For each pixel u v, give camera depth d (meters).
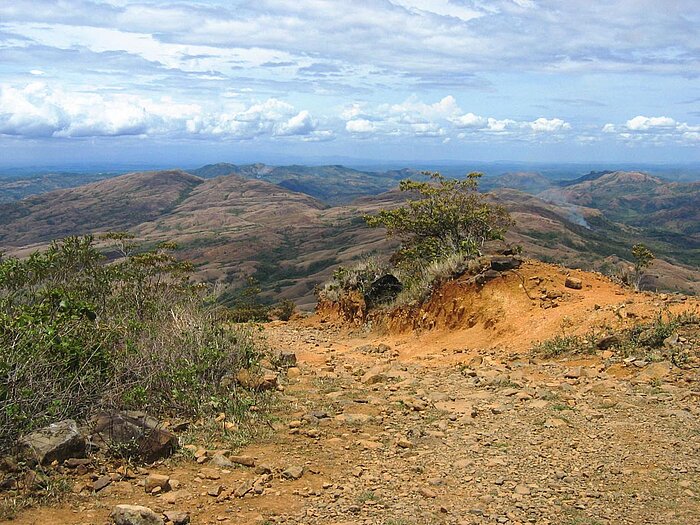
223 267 136.75
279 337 16.70
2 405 5.19
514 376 9.11
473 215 19.88
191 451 5.63
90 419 5.68
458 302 14.53
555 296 12.96
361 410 7.57
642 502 4.69
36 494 4.41
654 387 8.02
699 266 145.88
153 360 7.28
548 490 4.97
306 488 4.97
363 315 17.95
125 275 11.28
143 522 3.95
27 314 6.86
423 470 5.48
